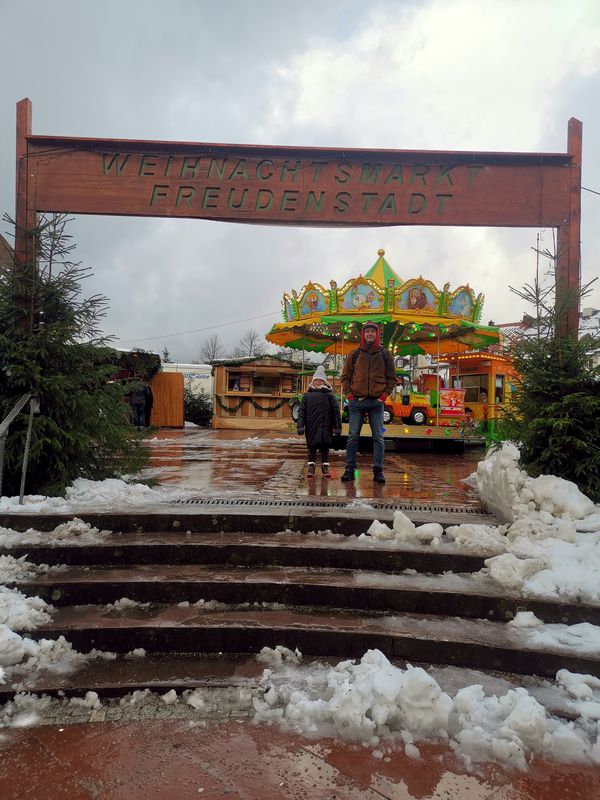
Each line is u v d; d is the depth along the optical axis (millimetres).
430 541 4141
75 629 3197
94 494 5039
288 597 3572
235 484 6230
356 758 2373
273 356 22641
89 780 2229
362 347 6582
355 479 6930
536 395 5316
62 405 5309
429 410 14328
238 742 2475
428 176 5742
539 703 2713
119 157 5746
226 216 5777
